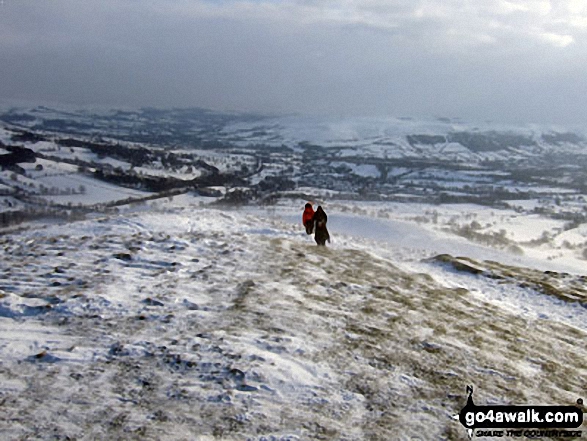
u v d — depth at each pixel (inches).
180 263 587.5
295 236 930.7
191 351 335.0
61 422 242.7
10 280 486.9
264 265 613.9
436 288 611.2
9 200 5280.5
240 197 5935.0
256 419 258.4
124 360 320.5
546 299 639.1
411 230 3142.2
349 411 275.6
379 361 346.3
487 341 417.7
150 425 245.4
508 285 701.3
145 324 387.5
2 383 278.2
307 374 315.3
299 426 255.0
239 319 408.2
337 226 3405.5
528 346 421.7
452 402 294.8
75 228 853.8
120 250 633.0
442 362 355.3
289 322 407.8
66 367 304.8
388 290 555.5
